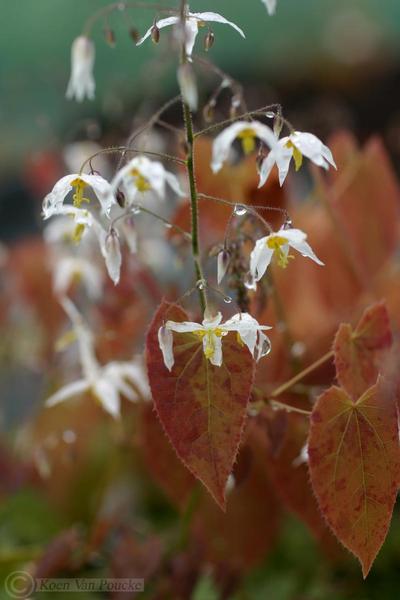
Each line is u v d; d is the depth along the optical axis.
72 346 0.41
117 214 0.34
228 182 0.34
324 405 0.26
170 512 0.44
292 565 0.41
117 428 0.38
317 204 0.39
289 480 0.32
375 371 0.28
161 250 0.42
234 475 0.32
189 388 0.26
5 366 0.49
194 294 0.37
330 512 0.26
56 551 0.35
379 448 0.26
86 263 0.39
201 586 0.38
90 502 0.42
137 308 0.39
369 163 0.39
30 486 0.43
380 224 0.39
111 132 0.43
